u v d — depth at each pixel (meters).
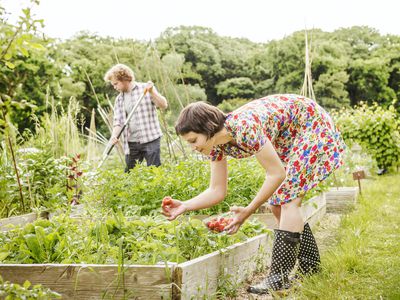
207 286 2.34
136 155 5.98
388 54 48.22
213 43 45.47
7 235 3.04
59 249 2.58
